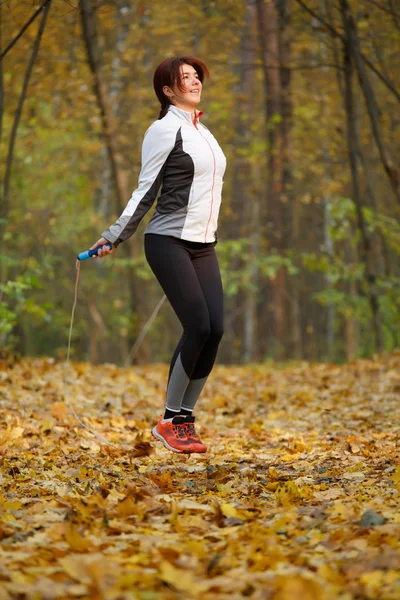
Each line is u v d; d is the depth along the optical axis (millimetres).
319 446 6148
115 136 17344
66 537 3305
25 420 6918
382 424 7203
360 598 2662
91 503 3934
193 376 5473
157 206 5266
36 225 21672
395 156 20125
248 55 19156
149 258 5262
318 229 27969
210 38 15688
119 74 17516
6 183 11188
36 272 13914
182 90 5250
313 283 33750
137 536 3451
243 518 3771
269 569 3002
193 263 5355
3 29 12367
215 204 5270
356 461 5305
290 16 14773
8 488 4469
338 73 14734
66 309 29891
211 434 7168
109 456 5711
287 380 12125
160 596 2617
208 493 4457
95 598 2602
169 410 5422
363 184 20531
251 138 20781
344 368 13086
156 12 14773
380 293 17906
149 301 33406
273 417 8195
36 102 17047
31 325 27766
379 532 3352
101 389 9492
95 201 28438
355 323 26047
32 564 3010
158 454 5762
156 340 38188
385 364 12766
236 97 19219
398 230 16234
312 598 2572
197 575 2945
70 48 15805
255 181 23984
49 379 9352
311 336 36719
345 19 12188
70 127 18281
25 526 3568
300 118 19594
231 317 29891
